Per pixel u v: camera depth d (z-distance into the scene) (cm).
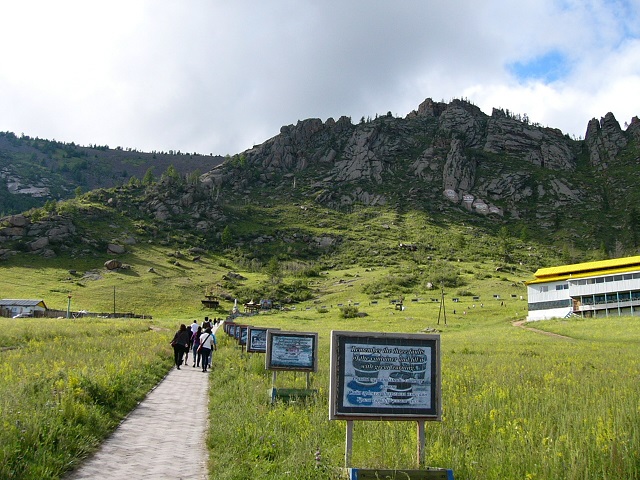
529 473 787
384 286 14500
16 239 16788
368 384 814
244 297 14012
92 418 1130
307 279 16688
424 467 807
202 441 1100
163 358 2655
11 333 3269
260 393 1538
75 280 14238
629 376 2055
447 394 1493
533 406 1276
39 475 780
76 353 2245
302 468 830
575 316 8575
